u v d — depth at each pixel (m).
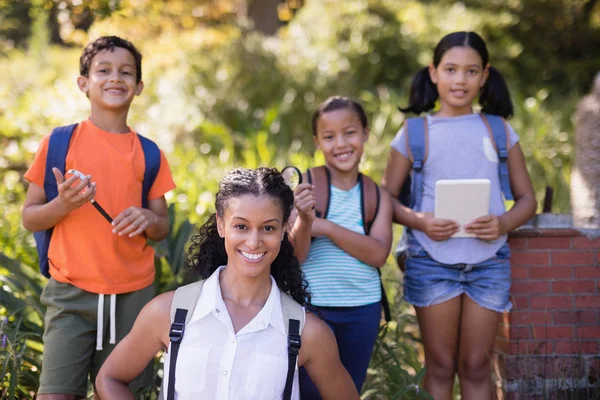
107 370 2.54
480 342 3.64
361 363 3.54
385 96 9.98
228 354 2.40
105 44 3.39
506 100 3.96
